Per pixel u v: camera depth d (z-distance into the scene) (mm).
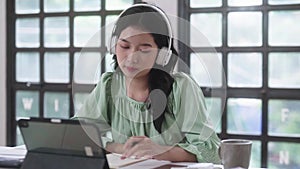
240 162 1432
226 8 3500
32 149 1384
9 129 4172
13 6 4125
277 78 3432
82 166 1292
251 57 3473
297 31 3371
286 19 3391
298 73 3383
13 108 4168
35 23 4086
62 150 1327
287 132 3418
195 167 1442
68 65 4000
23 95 4148
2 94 4164
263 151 3465
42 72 4086
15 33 4145
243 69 3490
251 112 3486
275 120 3438
